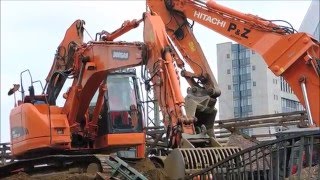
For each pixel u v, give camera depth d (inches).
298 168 354.3
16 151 526.6
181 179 434.9
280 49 539.2
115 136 521.0
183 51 597.3
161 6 609.0
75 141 525.3
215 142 482.3
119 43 475.5
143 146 548.4
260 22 561.0
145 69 465.7
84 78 494.3
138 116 530.9
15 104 542.3
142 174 448.8
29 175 523.5
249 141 797.9
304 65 528.1
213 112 555.8
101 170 477.4
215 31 586.2
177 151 446.3
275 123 815.7
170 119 455.2
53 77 531.2
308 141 358.9
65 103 519.2
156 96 459.8
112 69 474.6
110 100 526.0
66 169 521.3
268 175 391.2
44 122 501.0
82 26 535.5
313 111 521.3
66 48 542.0
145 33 472.4
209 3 589.6
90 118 531.5
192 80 578.9
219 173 414.9
